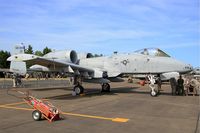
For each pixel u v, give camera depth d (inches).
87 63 718.5
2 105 450.6
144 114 361.4
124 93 716.7
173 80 682.8
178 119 325.1
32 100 321.1
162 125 289.1
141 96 625.6
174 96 637.9
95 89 883.4
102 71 654.5
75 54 723.4
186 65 614.5
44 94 671.1
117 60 678.5
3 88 920.9
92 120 317.1
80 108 415.2
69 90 822.5
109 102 497.4
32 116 335.6
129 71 660.7
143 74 657.6
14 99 551.2
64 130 264.5
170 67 615.8
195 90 693.3
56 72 662.5
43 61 565.3
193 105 459.2
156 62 629.6
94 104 465.7
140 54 658.2
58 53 714.2
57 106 437.1
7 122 303.1
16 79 1000.2
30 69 713.6
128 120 318.0
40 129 268.5
